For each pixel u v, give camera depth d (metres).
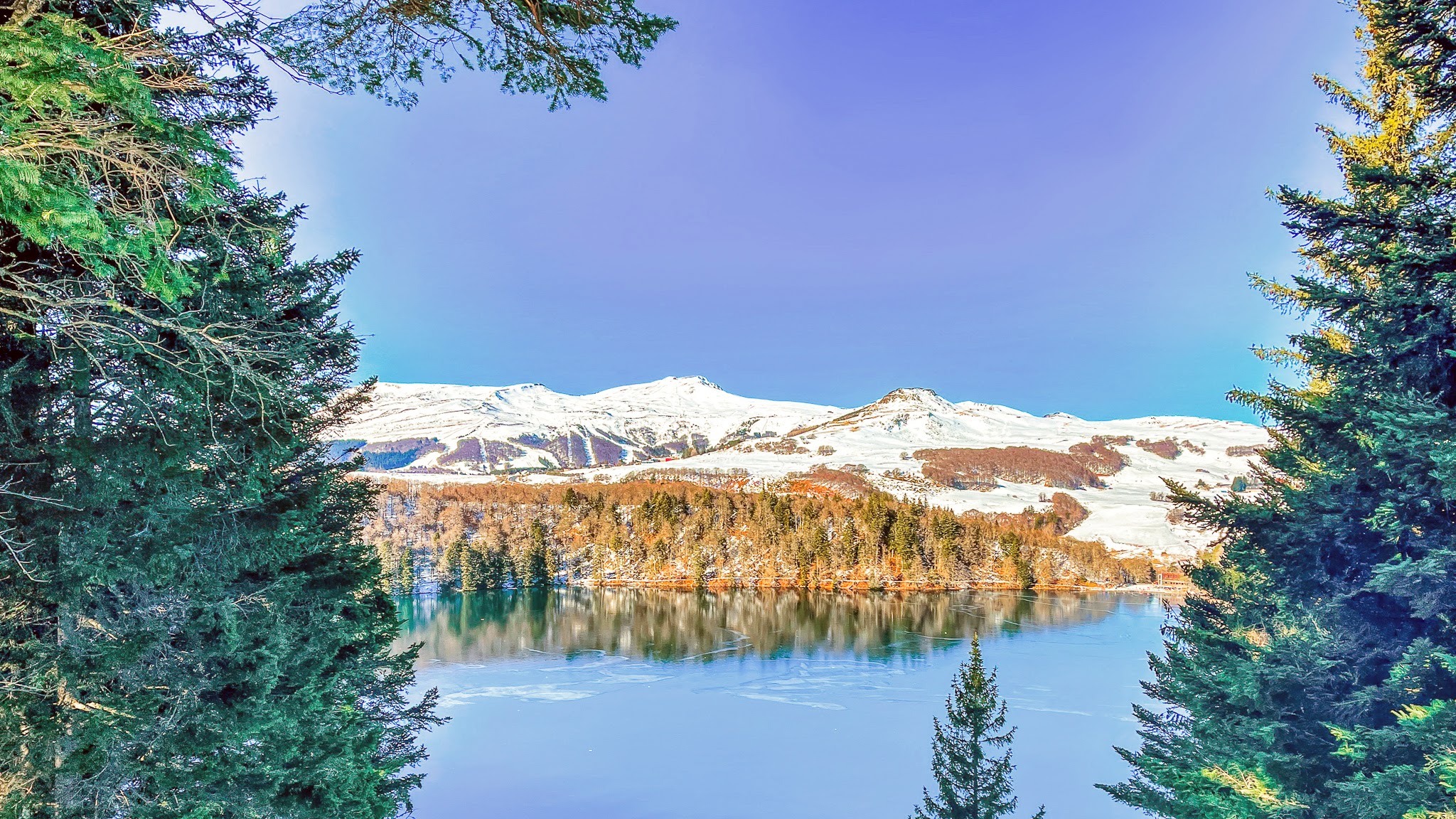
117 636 8.34
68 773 7.25
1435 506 8.51
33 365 7.37
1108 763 35.06
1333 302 9.27
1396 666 8.93
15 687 6.88
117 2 5.05
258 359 7.98
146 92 4.75
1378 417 8.15
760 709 45.19
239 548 9.71
